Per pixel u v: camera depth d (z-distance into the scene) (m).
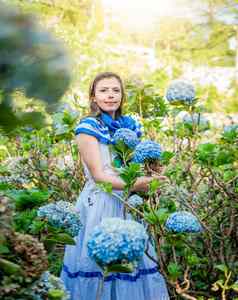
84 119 2.01
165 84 3.80
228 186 2.03
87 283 1.88
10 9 0.49
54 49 0.51
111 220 1.22
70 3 3.89
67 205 1.54
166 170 1.83
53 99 0.53
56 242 1.43
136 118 2.62
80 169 2.54
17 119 0.56
